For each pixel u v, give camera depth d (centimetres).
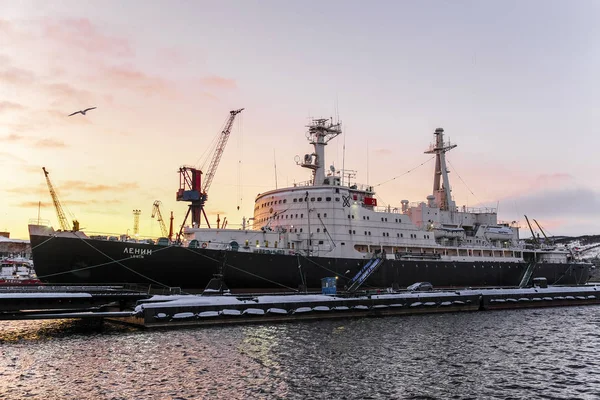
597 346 3769
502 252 8375
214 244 5644
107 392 2467
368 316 5262
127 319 4456
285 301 4831
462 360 3238
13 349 3412
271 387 2569
